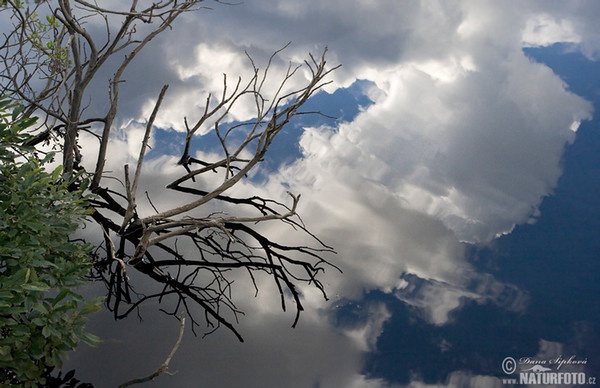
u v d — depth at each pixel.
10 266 3.19
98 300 3.18
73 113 5.54
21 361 3.01
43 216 3.50
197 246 5.50
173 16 5.36
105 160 6.42
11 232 3.25
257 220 5.03
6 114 3.60
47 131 5.89
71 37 5.11
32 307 3.06
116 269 5.14
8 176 3.60
